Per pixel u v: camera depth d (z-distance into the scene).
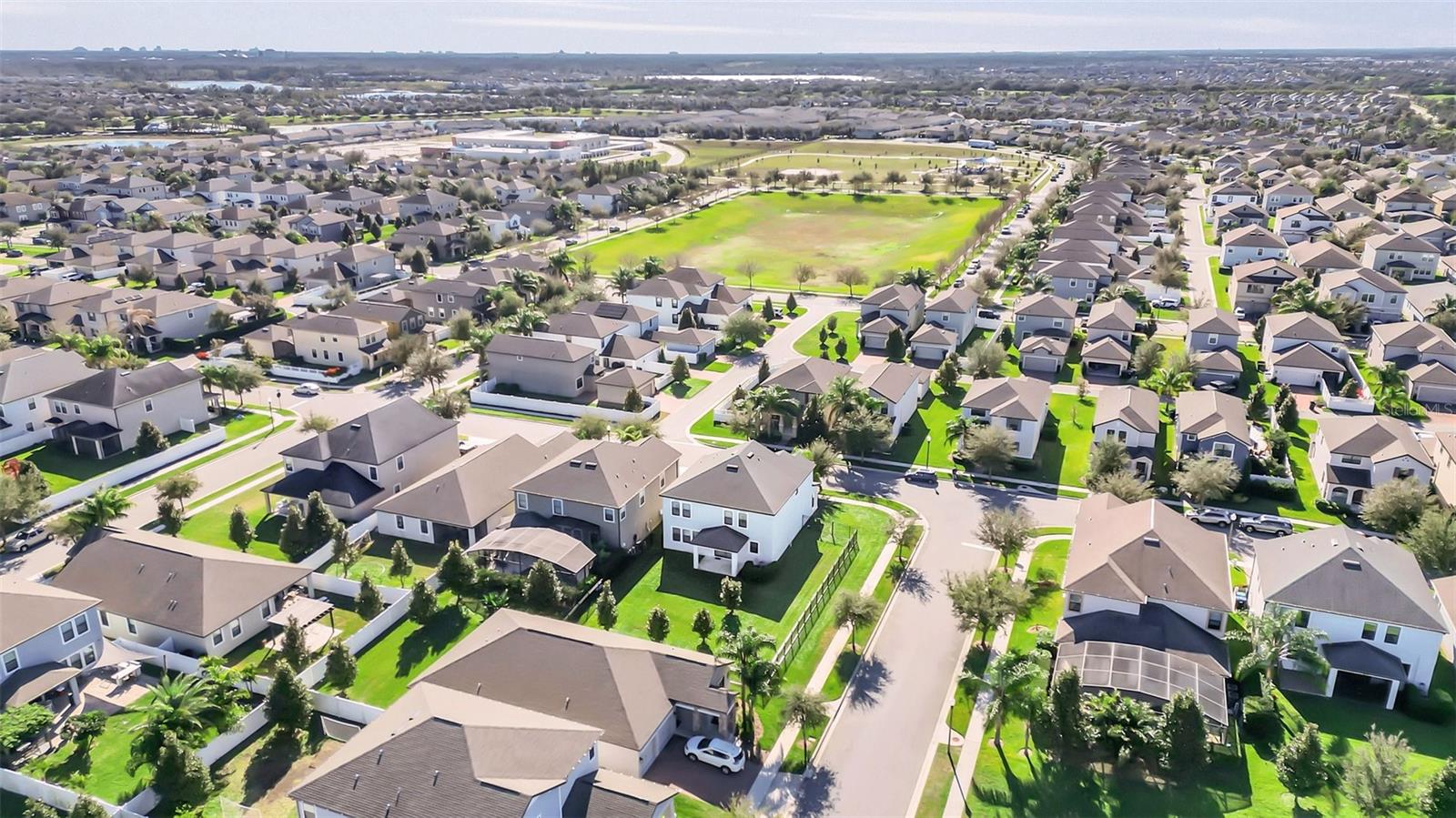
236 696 53.12
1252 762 50.41
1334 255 144.75
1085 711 50.81
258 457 92.19
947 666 59.25
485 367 115.06
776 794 48.62
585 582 67.56
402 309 126.25
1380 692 56.25
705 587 68.94
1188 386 105.50
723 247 191.50
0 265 168.75
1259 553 64.38
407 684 57.84
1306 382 108.19
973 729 53.50
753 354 123.75
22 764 50.81
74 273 158.12
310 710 53.22
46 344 125.00
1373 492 74.94
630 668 53.25
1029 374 113.50
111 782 49.75
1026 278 149.50
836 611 61.69
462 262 176.62
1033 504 81.25
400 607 65.00
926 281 144.62
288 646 58.22
